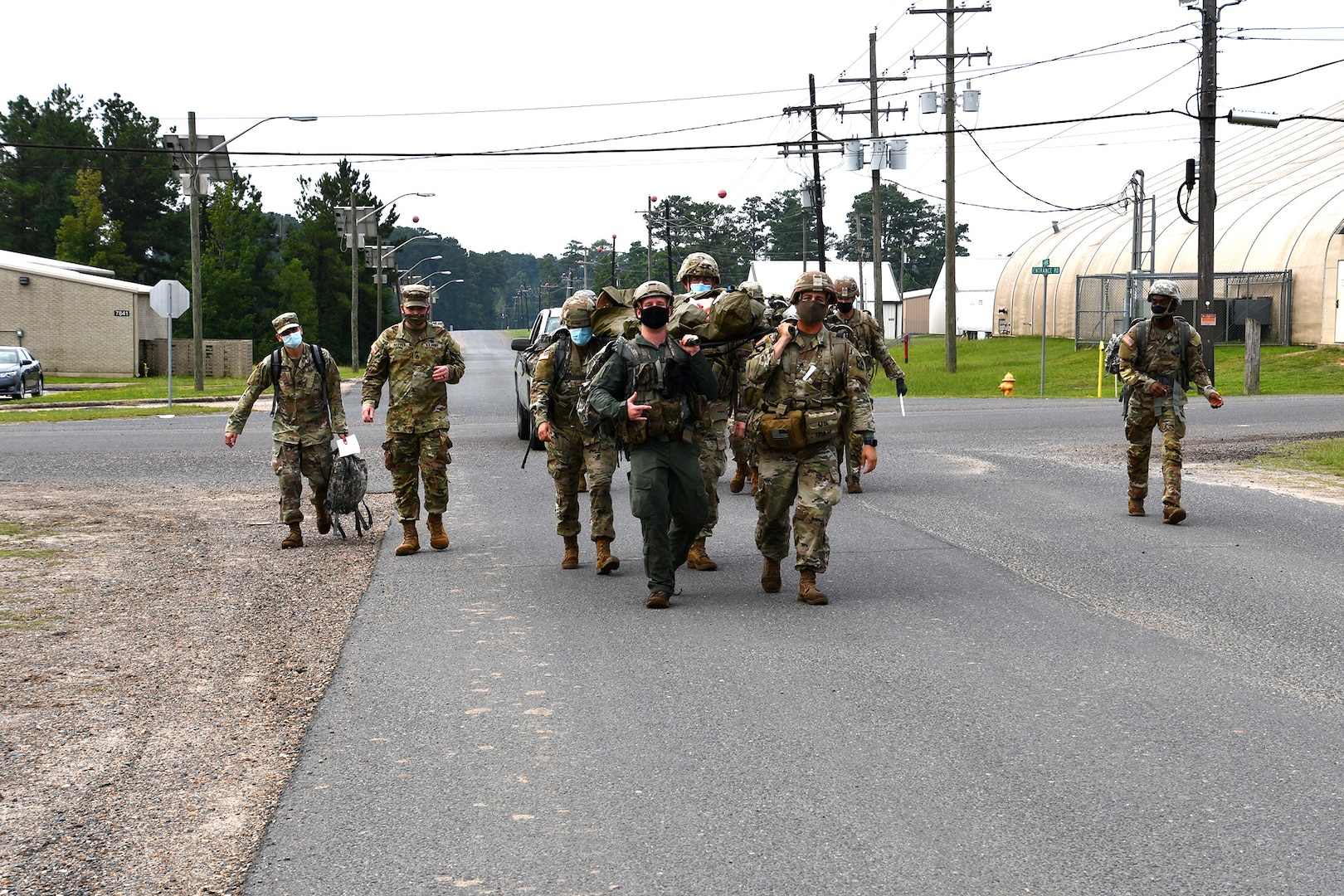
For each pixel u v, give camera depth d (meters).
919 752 5.48
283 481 10.79
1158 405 11.55
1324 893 4.12
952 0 44.03
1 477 15.73
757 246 165.12
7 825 4.85
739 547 10.60
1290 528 11.19
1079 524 11.51
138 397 36.06
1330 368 40.16
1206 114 33.88
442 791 5.11
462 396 35.44
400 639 7.61
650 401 8.16
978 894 4.14
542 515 12.48
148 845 4.65
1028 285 65.62
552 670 6.87
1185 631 7.59
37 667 7.06
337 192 99.06
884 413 25.39
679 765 5.36
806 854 4.46
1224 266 49.06
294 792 5.13
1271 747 5.52
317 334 89.19
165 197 102.44
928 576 9.27
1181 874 4.27
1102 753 5.45
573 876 4.32
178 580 9.42
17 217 98.94
